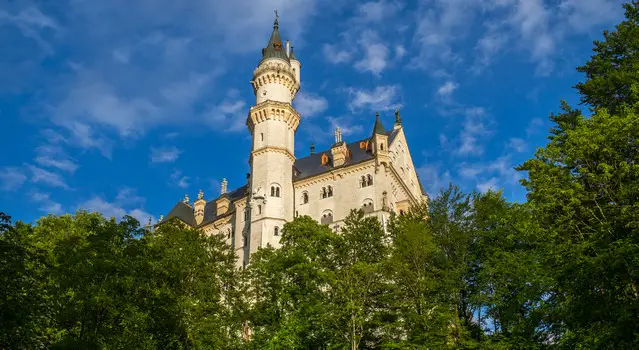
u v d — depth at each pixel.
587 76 45.50
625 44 44.41
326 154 87.50
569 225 33.06
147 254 39.25
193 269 44.28
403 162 87.19
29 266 34.38
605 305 27.98
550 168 34.34
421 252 45.25
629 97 38.66
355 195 76.19
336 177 78.88
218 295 45.75
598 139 32.50
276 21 94.75
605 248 29.33
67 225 52.44
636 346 26.14
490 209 49.06
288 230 55.62
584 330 30.31
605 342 27.92
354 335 41.41
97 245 35.78
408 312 43.09
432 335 39.94
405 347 39.44
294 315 45.56
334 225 75.31
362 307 43.53
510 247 45.06
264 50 91.31
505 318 39.25
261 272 50.00
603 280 28.36
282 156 81.81
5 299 26.64
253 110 85.06
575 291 29.34
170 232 46.69
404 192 82.94
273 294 48.81
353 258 48.97
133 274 35.56
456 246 47.47
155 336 37.97
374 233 50.69
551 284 34.47
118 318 35.50
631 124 31.64
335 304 44.31
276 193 79.00
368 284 44.84
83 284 34.31
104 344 33.50
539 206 34.28
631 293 28.31
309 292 47.88
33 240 45.62
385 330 44.00
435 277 45.25
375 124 81.06
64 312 33.09
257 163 81.31
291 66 92.44
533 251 38.78
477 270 46.44
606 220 31.31
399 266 44.09
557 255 31.61
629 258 27.52
